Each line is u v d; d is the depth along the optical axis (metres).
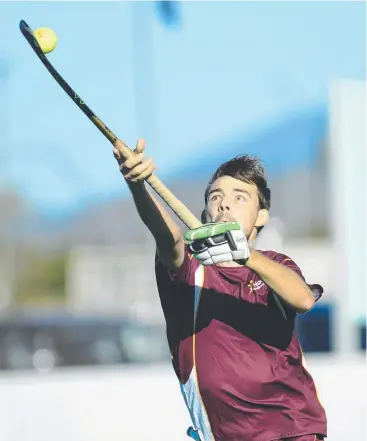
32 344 51.12
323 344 59.28
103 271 92.94
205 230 12.41
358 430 26.36
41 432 24.73
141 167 12.61
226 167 14.84
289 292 13.05
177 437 25.23
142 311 71.31
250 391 14.14
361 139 40.56
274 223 72.38
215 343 14.25
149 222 13.30
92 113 12.54
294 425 14.18
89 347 51.47
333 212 40.66
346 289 40.34
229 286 14.34
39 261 116.00
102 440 24.98
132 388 25.30
